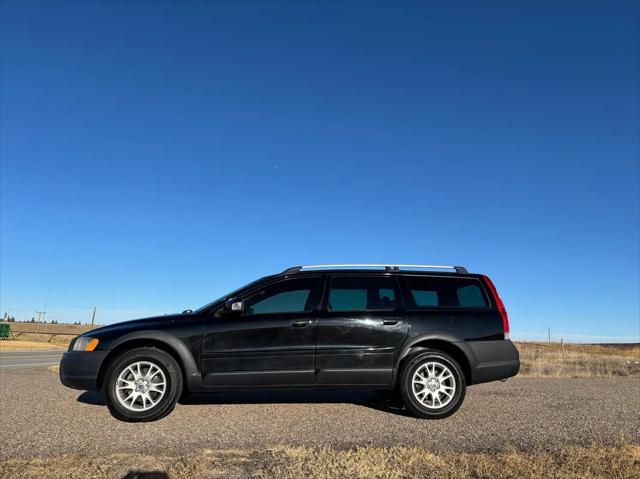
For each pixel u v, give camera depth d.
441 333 6.78
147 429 5.76
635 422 6.43
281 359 6.54
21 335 67.19
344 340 6.66
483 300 7.14
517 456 4.67
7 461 4.48
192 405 7.29
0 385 9.59
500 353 6.90
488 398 8.41
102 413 6.68
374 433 5.66
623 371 15.45
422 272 7.23
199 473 4.20
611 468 4.36
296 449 4.85
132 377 6.32
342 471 4.25
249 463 4.47
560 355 28.34
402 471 4.27
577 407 7.55
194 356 6.46
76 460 4.52
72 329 103.25
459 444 5.23
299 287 6.94
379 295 6.96
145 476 4.11
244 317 6.68
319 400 7.80
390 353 6.68
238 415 6.56
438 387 6.65
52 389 8.98
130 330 6.52
